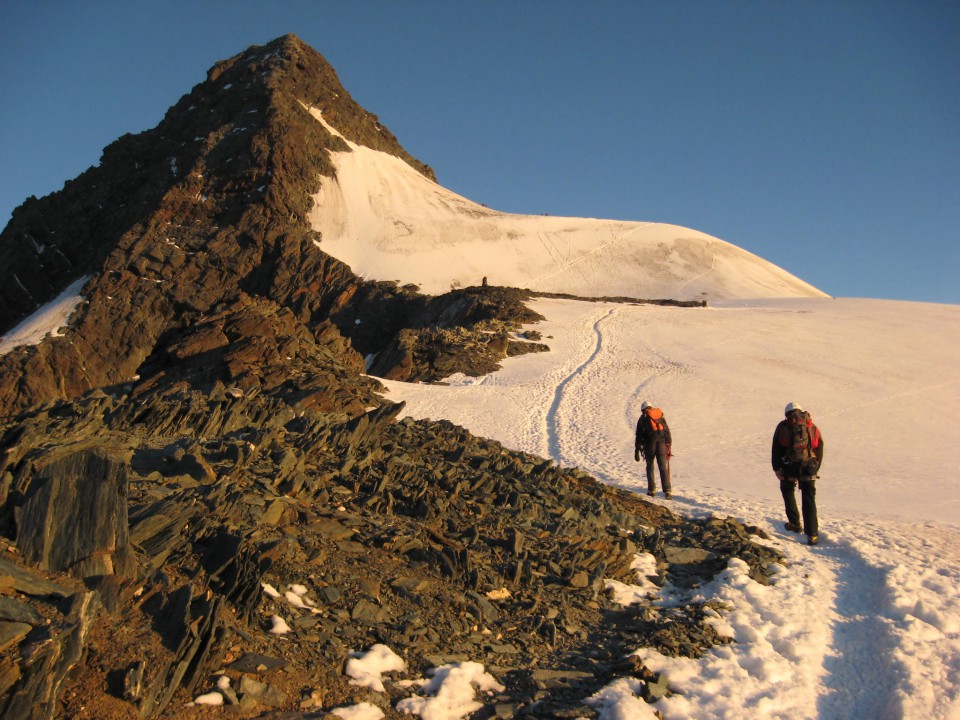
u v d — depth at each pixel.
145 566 5.61
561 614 7.50
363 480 9.58
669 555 9.89
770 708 6.11
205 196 92.75
